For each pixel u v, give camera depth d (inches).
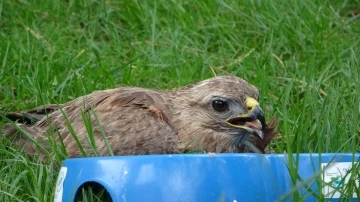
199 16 534.9
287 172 307.9
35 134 376.5
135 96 381.1
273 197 303.7
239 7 542.0
